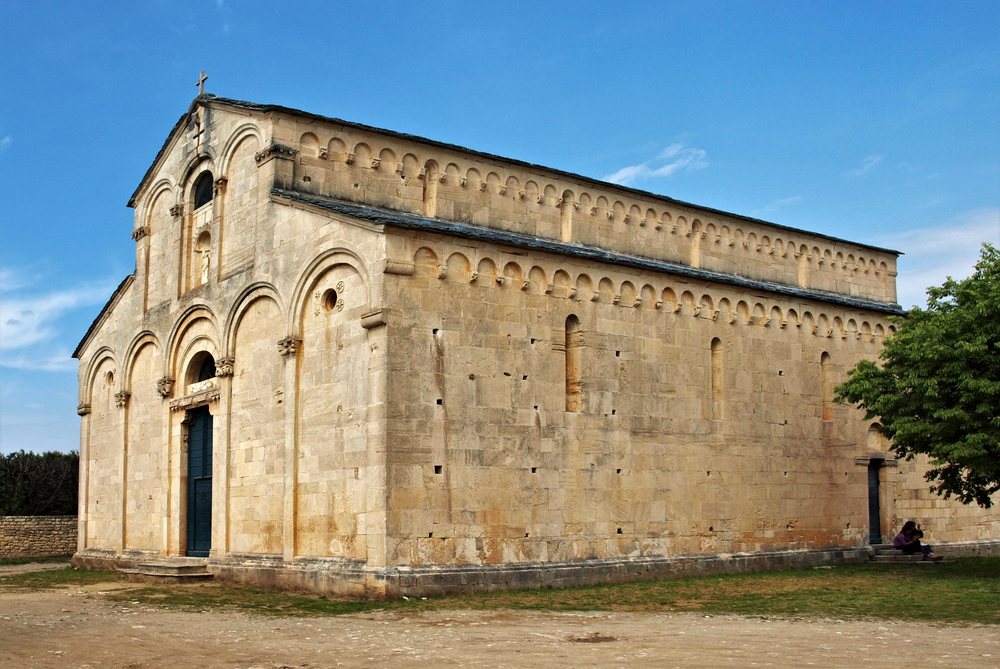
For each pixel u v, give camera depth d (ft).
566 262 99.66
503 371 93.20
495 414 91.97
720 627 65.36
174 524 116.88
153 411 124.88
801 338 121.70
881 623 66.39
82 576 119.96
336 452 91.15
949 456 99.86
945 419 99.96
